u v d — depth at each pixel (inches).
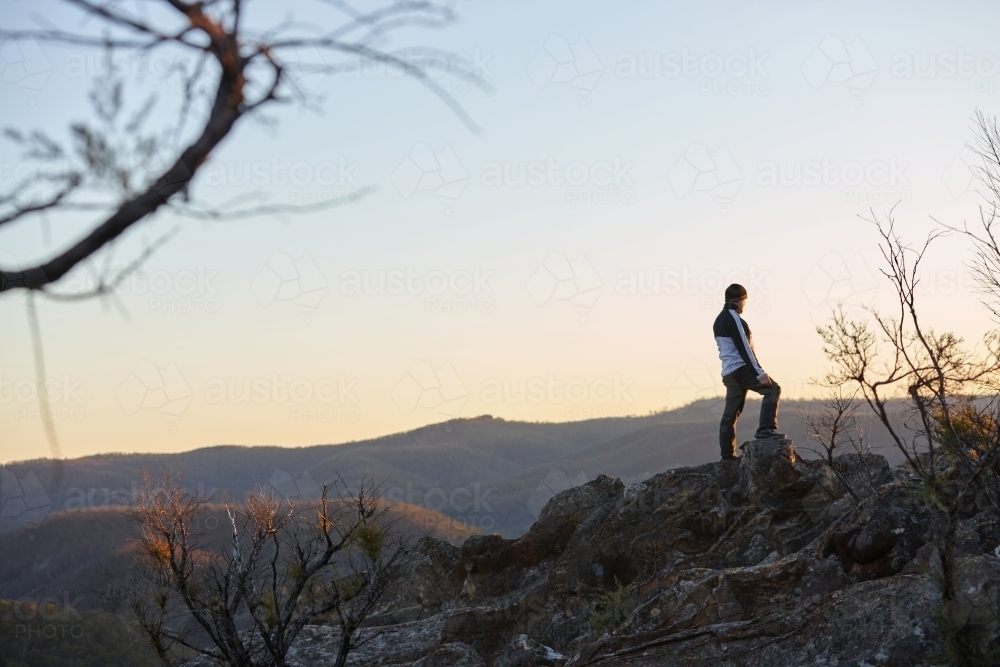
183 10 61.8
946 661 196.1
